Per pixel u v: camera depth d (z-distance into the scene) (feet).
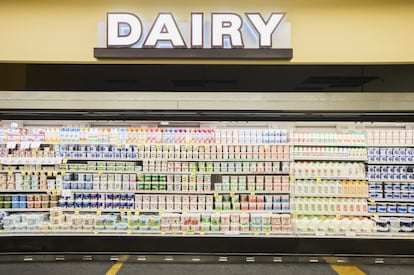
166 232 13.78
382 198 14.28
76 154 14.33
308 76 16.84
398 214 14.23
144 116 13.58
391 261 13.14
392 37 13.28
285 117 13.55
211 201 14.47
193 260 13.35
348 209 14.19
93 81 16.34
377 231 13.83
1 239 13.24
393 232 13.76
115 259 13.35
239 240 13.39
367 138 14.33
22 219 13.97
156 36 12.78
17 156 14.28
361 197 14.28
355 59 13.28
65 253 13.34
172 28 12.78
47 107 13.25
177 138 14.42
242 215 14.05
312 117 13.53
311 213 14.17
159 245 13.43
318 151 14.30
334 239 13.32
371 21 13.33
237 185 14.44
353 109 13.20
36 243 13.32
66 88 16.24
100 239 13.42
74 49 13.28
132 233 13.75
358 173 14.30
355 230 13.84
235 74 16.62
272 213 14.29
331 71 16.87
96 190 14.29
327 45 13.32
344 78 16.83
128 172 14.38
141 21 12.89
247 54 12.79
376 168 14.24
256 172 14.32
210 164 14.40
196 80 16.67
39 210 14.30
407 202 14.64
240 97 13.35
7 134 14.14
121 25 12.85
